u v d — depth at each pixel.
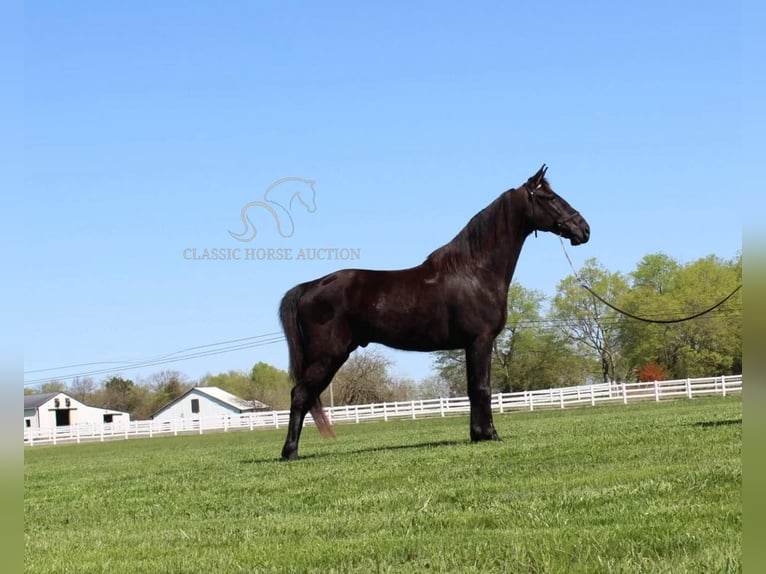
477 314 14.90
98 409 101.75
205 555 6.75
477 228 15.09
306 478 11.32
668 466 9.22
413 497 8.62
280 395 106.44
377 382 79.31
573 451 11.76
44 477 17.53
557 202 15.10
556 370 76.12
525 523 6.82
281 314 14.93
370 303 14.62
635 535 5.94
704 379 44.91
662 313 70.62
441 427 29.62
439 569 5.59
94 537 8.12
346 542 6.67
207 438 44.25
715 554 5.19
